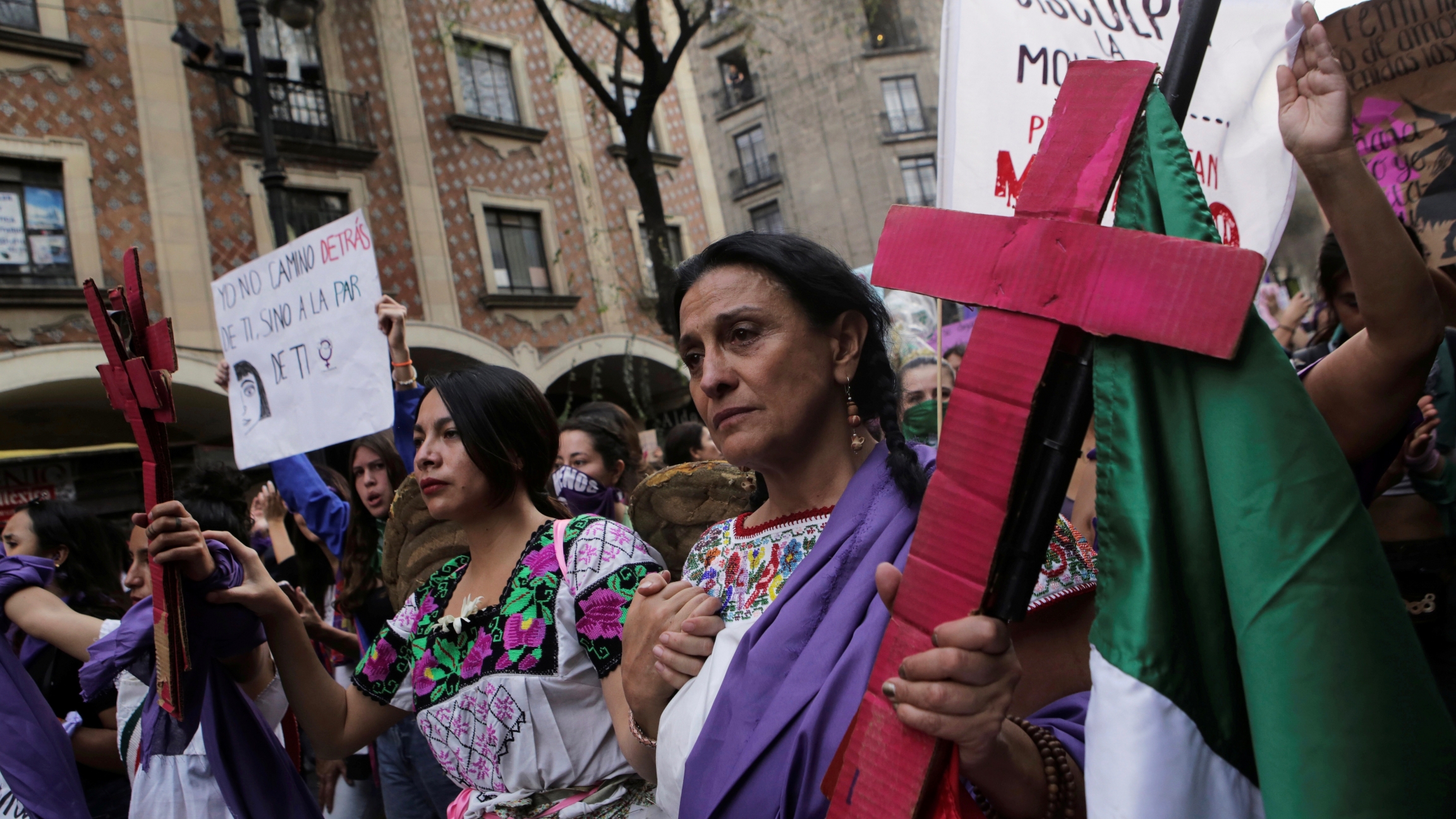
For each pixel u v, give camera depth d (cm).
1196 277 78
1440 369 226
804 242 126
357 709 186
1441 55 238
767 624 116
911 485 114
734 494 222
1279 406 79
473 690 166
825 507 129
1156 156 85
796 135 2052
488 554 181
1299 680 75
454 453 177
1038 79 204
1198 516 83
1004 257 87
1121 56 199
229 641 198
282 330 323
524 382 186
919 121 2014
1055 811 94
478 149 1252
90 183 917
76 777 247
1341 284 226
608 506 318
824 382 125
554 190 1325
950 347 475
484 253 1229
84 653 263
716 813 108
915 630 89
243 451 334
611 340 1320
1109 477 84
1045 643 112
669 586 133
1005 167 204
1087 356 85
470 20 1273
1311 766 74
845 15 1823
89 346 885
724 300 124
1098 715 83
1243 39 202
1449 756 76
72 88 917
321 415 310
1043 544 85
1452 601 218
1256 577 78
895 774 89
